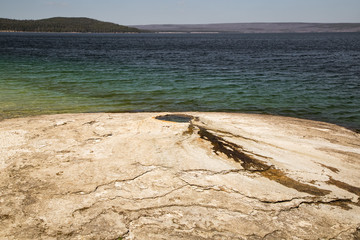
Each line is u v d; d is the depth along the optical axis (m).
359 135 6.38
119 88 13.12
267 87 13.98
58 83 14.05
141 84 14.38
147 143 5.00
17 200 3.28
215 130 5.84
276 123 6.95
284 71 20.67
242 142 5.26
